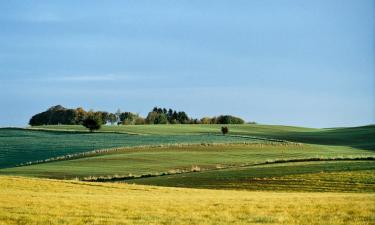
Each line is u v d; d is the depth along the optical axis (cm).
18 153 11581
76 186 5344
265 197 4388
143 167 8900
